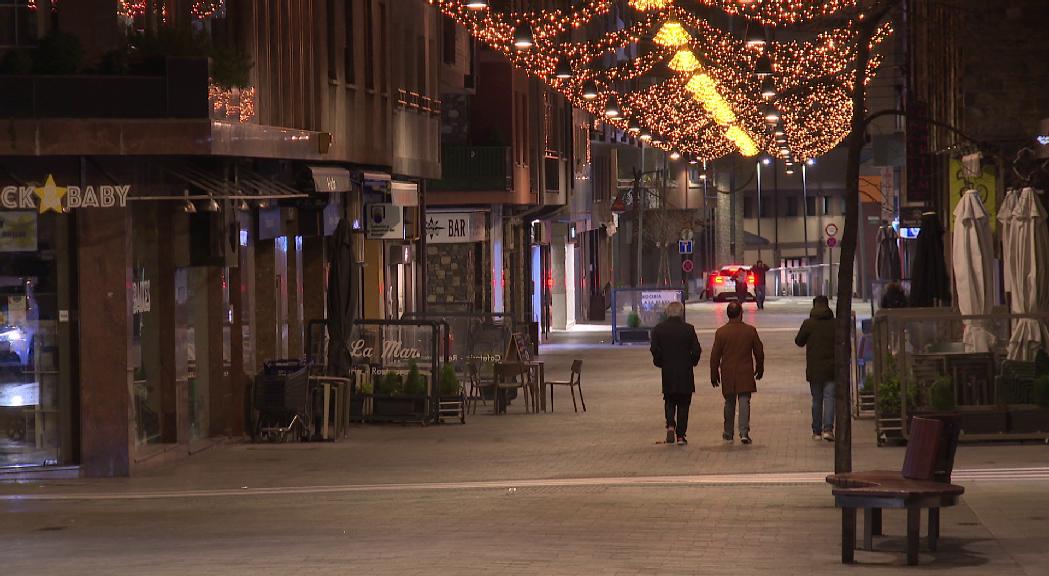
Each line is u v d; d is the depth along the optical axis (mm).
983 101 84000
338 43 71250
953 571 26016
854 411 63906
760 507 36750
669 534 31688
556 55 122312
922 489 27031
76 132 44812
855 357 64250
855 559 27703
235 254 53344
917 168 96625
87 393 47062
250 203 57219
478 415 70375
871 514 29672
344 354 64062
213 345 56844
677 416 55062
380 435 60812
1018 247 60469
